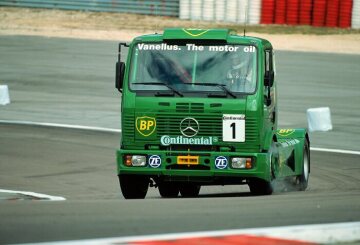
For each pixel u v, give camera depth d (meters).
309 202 31.84
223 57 39.50
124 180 40.47
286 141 45.25
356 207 30.03
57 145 62.28
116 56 113.75
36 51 115.75
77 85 93.44
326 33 140.62
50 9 157.88
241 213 27.98
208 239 22.36
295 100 87.62
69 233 23.72
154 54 39.88
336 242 22.80
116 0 156.25
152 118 39.47
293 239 22.70
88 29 139.50
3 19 146.75
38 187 47.16
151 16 154.50
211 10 149.12
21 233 23.75
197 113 39.09
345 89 95.06
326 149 64.38
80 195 44.06
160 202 31.91
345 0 144.75
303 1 145.62
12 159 56.53
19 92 88.75
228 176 39.00
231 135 39.03
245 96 39.00
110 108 81.00
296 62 112.00
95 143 63.59
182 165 39.12
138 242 21.72
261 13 146.25
